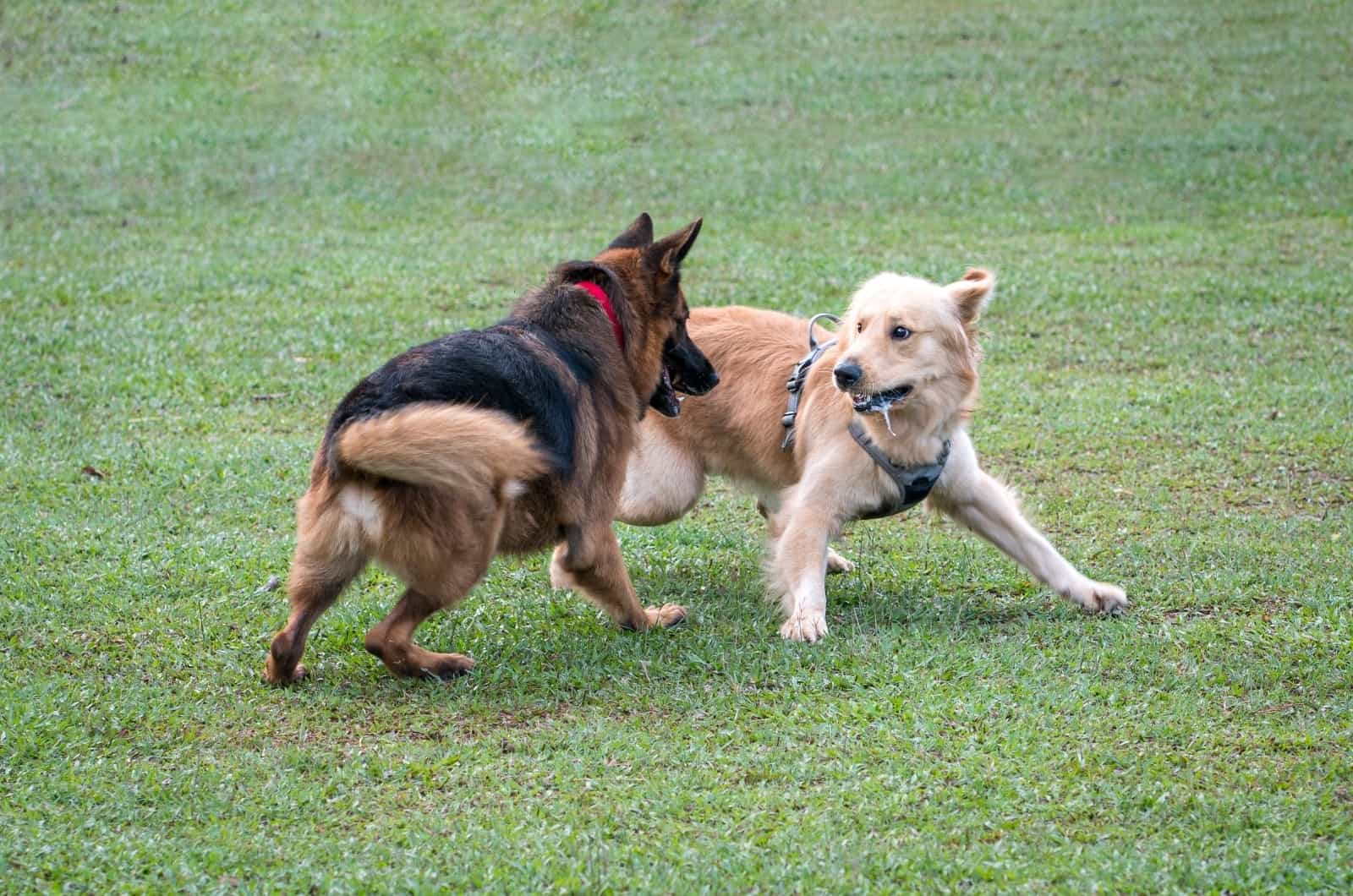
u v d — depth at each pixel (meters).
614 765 5.27
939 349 6.62
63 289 14.27
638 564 8.02
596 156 21.12
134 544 7.88
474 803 4.98
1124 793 4.93
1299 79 23.39
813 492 6.92
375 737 5.59
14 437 9.88
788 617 6.88
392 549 5.79
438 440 5.42
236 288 14.62
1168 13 27.08
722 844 4.59
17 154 20.64
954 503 7.22
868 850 4.55
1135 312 13.73
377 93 23.80
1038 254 16.06
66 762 5.27
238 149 21.27
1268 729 5.47
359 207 18.73
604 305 6.75
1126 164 20.05
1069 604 7.07
